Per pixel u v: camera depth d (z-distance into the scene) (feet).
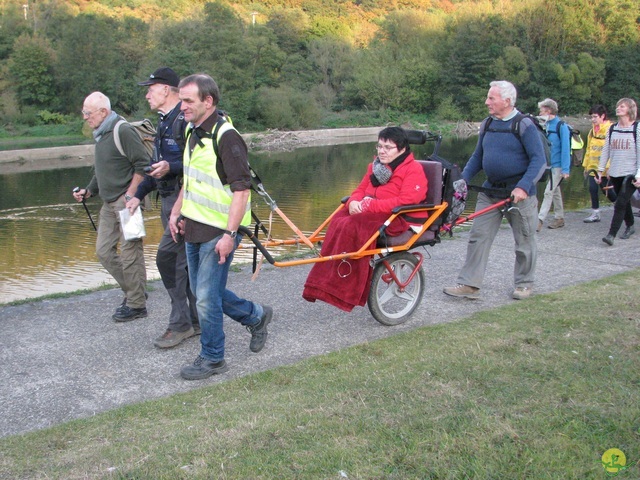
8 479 9.67
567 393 11.51
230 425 10.95
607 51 217.77
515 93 18.31
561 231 29.22
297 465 9.52
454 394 11.69
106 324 17.24
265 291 20.02
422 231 16.60
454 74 211.41
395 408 11.21
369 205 16.03
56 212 55.62
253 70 188.24
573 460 9.46
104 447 10.48
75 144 132.57
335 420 10.86
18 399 12.98
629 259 23.85
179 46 169.37
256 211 53.36
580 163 30.81
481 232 18.85
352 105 214.69
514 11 227.40
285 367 13.92
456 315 17.88
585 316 16.22
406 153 16.47
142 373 14.21
